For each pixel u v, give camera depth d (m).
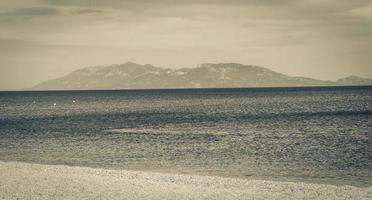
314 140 51.47
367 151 41.97
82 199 18.09
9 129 70.12
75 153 42.06
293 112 105.56
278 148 44.53
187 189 20.61
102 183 21.56
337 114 96.19
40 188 20.11
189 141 51.22
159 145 47.59
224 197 18.98
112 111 121.56
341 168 32.69
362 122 75.44
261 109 120.31
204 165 34.31
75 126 74.56
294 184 22.97
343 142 49.38
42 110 130.12
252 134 58.66
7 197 18.28
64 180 22.19
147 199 18.31
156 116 98.25
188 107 138.25
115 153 41.69
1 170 25.39
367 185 26.25
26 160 37.91
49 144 49.66
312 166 33.59
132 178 24.47
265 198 19.00
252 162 35.69
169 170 32.12
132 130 65.94
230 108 127.81
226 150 43.16
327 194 20.08
